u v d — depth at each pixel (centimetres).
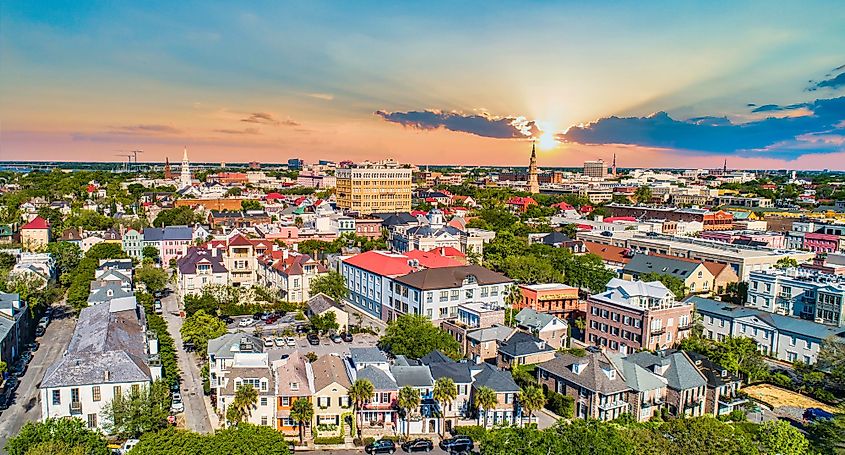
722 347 12388
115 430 9075
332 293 17150
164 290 19325
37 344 13700
